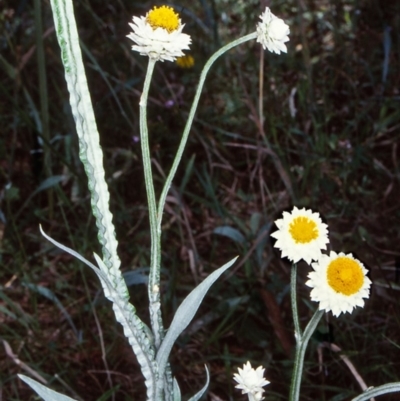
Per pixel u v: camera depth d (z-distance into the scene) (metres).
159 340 0.21
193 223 0.59
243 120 0.68
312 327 0.23
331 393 0.42
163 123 0.68
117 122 0.69
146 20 0.19
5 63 0.58
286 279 0.51
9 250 0.55
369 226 0.56
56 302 0.46
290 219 0.22
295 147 0.65
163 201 0.21
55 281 0.52
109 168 0.60
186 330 0.47
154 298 0.21
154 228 0.21
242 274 0.52
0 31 0.72
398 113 0.63
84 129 0.19
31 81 0.71
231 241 0.57
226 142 0.65
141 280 0.46
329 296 0.21
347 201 0.58
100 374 0.45
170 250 0.56
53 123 0.68
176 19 0.19
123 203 0.58
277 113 0.66
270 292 0.46
